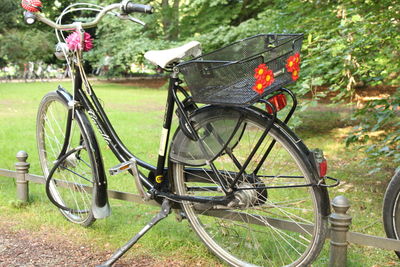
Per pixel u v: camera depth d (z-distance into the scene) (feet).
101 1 62.13
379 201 12.57
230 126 8.06
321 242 7.74
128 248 8.75
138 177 9.25
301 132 23.34
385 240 7.89
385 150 12.26
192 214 9.23
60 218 11.37
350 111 29.86
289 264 8.27
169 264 9.15
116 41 62.69
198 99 7.77
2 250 9.78
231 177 8.46
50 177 10.78
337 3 17.43
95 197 9.96
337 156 18.02
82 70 9.93
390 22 14.07
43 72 77.30
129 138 21.42
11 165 16.66
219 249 9.09
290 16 20.24
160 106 36.50
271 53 7.40
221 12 51.60
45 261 9.32
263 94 7.18
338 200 8.20
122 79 79.61
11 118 29.25
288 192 12.89
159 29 63.16
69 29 9.75
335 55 14.89
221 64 7.29
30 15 9.20
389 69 14.17
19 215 11.66
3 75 77.87
